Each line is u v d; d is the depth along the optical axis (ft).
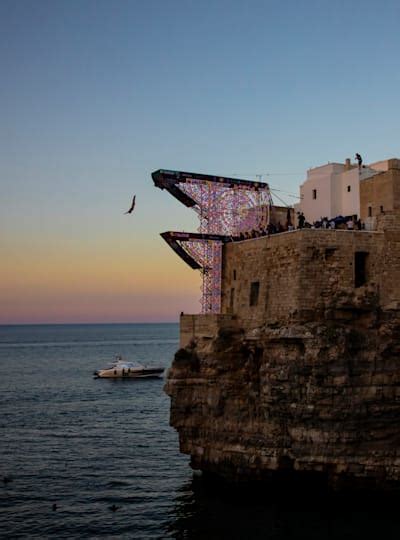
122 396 357.20
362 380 139.85
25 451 211.20
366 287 145.59
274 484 147.33
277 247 151.74
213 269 173.27
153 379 452.35
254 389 152.87
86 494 162.40
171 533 133.49
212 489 158.71
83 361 626.64
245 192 179.63
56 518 145.28
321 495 143.64
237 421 152.25
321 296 143.43
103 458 200.54
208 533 130.93
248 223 179.32
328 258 145.07
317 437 137.80
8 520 144.56
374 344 143.02
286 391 141.18
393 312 145.48
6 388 394.93
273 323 149.38
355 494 139.95
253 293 160.35
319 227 165.37
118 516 145.38
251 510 140.77
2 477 178.91
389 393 141.08
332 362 137.69
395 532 125.90
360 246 146.61
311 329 139.64
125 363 488.44
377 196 157.99
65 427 255.70
